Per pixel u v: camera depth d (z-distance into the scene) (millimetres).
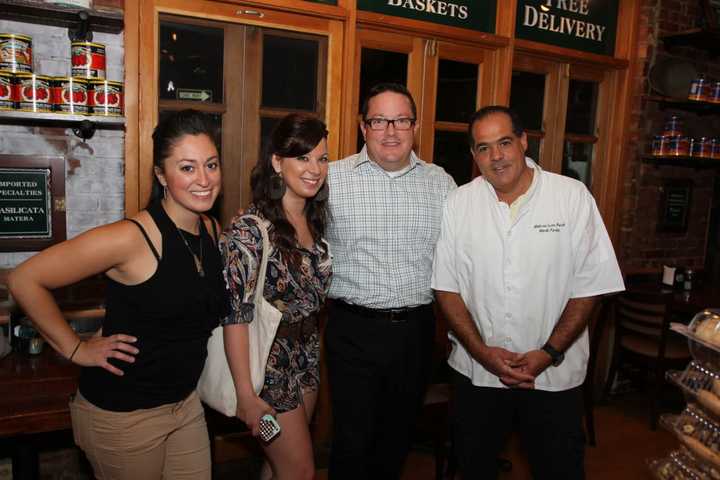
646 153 3674
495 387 1988
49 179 2203
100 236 1355
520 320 1953
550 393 1941
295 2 2580
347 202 2045
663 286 3617
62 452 2414
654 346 3408
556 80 3426
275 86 2676
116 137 2318
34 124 2160
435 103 3053
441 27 2949
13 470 1849
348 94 2756
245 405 1577
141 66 2342
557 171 3510
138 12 2301
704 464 1345
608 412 3568
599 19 3496
